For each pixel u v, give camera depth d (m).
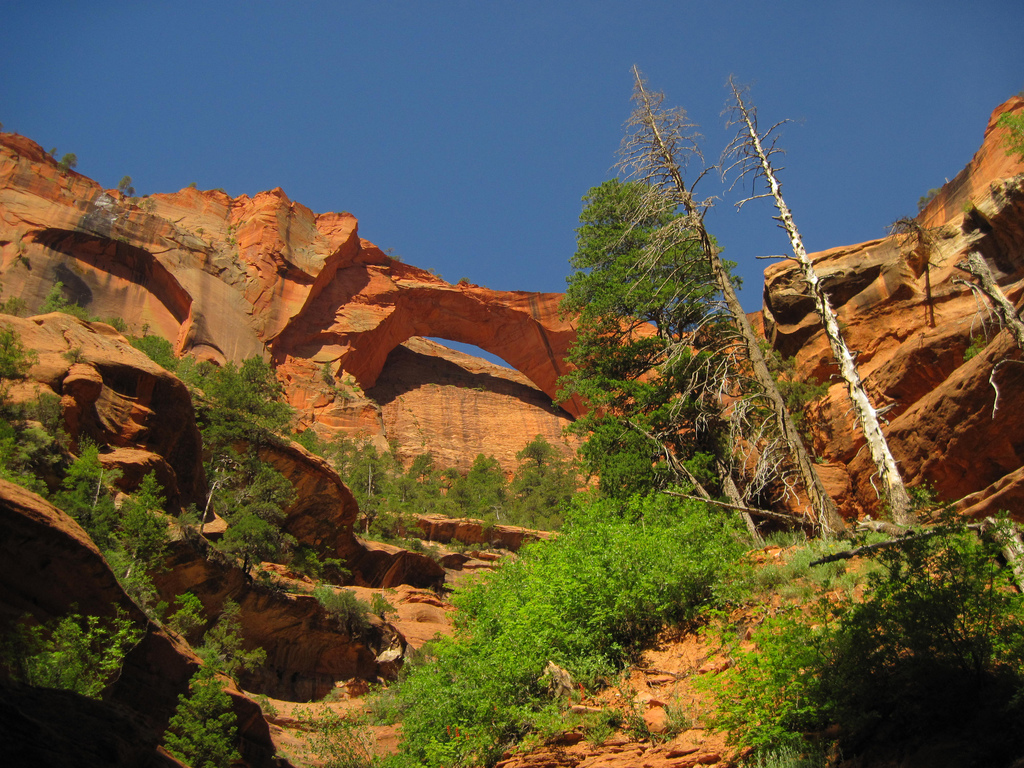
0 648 8.48
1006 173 26.41
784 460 15.54
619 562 10.12
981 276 12.27
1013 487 12.68
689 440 19.09
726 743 6.21
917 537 5.96
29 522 9.82
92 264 71.56
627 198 21.88
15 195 70.44
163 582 22.84
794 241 13.74
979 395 16.95
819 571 8.95
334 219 91.62
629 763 6.64
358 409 77.62
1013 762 4.27
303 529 38.38
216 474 32.66
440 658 12.89
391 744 16.20
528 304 90.06
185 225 81.88
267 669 27.34
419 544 50.16
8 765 3.12
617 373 21.83
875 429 11.58
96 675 9.78
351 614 31.41
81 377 24.52
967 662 5.18
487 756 8.59
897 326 25.42
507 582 14.01
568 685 8.83
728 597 9.10
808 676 5.84
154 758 4.13
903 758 4.88
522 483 73.12
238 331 75.94
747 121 14.60
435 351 103.31
